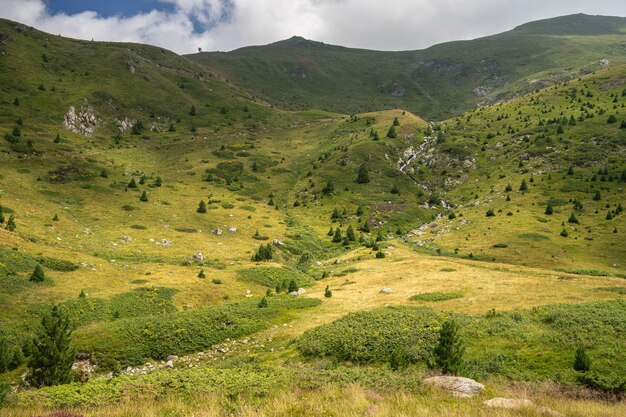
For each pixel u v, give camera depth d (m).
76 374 30.83
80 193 110.44
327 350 30.94
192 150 186.75
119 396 17.19
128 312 47.66
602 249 87.12
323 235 115.50
